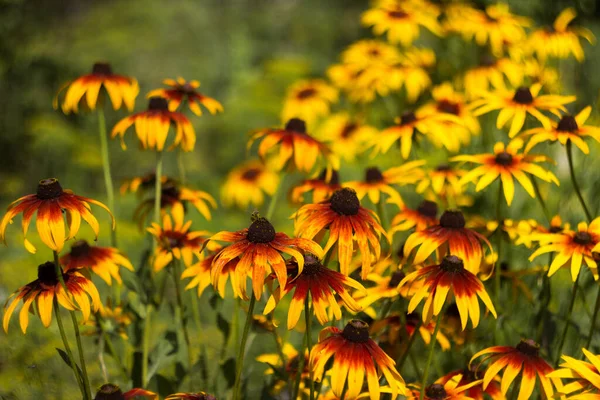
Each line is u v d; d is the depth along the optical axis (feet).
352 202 7.65
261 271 6.77
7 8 28.37
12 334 10.98
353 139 16.55
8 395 9.70
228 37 42.70
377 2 18.29
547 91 15.31
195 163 28.43
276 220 21.17
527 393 7.55
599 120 13.64
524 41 15.81
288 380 8.74
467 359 9.67
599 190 13.01
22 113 27.99
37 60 28.86
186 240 9.83
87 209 7.39
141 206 10.82
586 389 7.18
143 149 10.23
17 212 7.22
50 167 27.12
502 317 9.69
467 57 17.83
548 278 9.72
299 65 30.83
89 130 28.09
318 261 7.34
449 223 8.12
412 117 11.35
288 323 7.02
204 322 13.53
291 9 46.75
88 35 36.76
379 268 9.40
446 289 7.32
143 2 39.40
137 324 9.99
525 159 9.67
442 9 18.52
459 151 14.75
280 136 10.46
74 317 7.42
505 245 11.99
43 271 7.55
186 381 10.92
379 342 9.08
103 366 9.62
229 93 37.78
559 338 10.41
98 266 8.97
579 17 20.12
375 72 15.76
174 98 10.57
